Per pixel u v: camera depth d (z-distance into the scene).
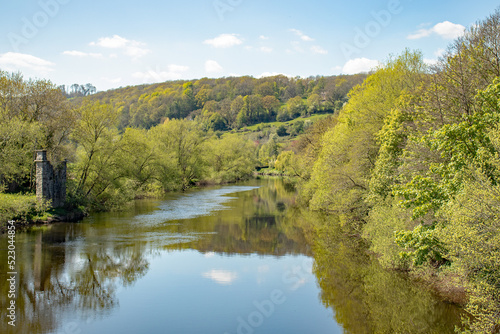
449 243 12.72
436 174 16.34
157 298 15.59
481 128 13.87
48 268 18.95
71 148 35.34
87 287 16.72
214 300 15.38
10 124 30.80
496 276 11.10
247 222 34.06
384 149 24.23
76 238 25.33
